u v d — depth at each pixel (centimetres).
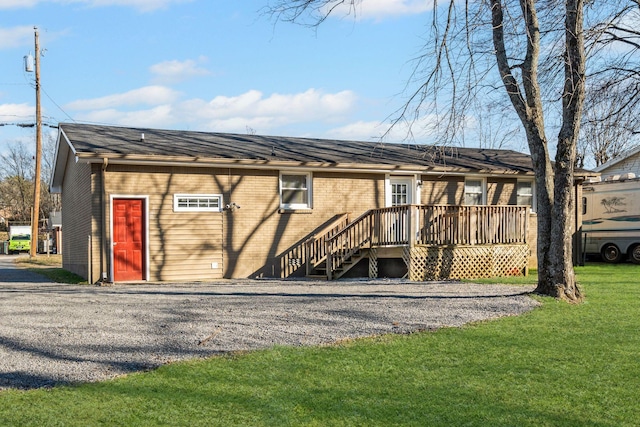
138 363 699
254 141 2114
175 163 1659
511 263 1772
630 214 2369
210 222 1744
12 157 7281
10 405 556
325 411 545
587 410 554
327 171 1903
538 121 1194
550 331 877
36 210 3312
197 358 721
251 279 1745
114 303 1152
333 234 1873
